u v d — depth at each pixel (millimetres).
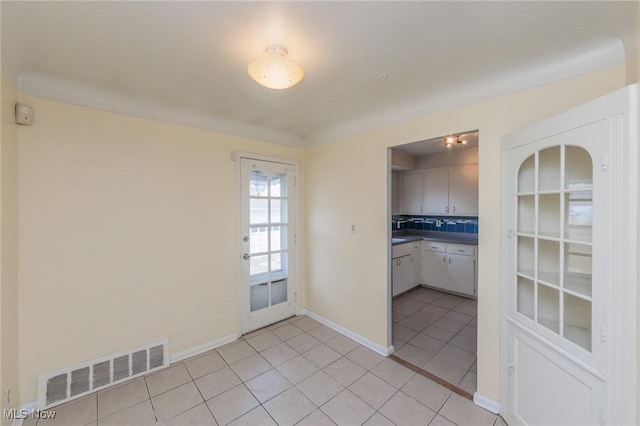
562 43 1390
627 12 1144
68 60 1555
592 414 1127
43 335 1771
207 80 1810
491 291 1790
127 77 1763
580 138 1174
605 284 1073
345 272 2850
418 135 2184
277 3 1107
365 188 2633
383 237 2486
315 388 2002
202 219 2506
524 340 1526
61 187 1827
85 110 1910
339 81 1821
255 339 2750
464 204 4102
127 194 2096
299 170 3295
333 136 2939
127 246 2100
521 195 1556
